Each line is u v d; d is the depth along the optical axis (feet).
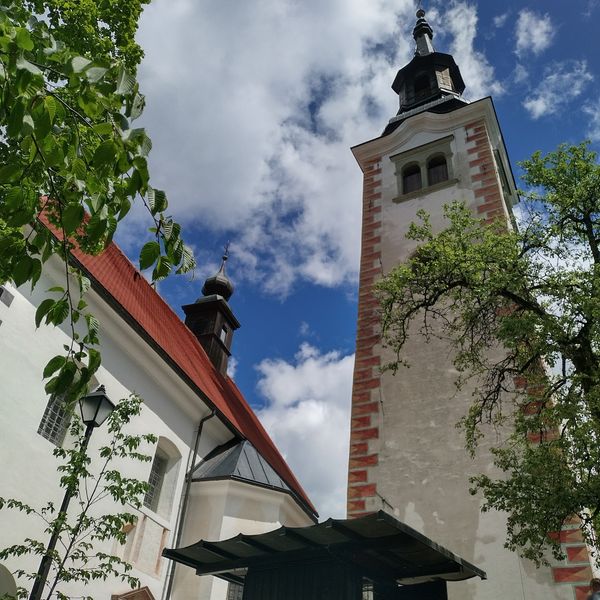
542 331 31.09
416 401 47.67
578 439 27.22
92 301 46.83
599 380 28.35
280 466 80.84
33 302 41.45
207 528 53.06
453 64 88.12
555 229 34.73
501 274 34.47
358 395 50.21
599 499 26.71
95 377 46.47
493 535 39.06
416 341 51.19
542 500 28.19
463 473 42.55
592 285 30.66
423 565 29.07
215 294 92.38
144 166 11.85
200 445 59.82
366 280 58.34
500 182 65.92
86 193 12.61
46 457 39.45
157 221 13.34
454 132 68.80
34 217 13.53
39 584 27.30
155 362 53.31
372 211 65.36
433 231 58.85
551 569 36.47
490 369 42.09
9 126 10.29
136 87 12.00
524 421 31.48
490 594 36.99
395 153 70.79
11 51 10.63
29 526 36.83
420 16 96.48
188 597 48.73
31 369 39.83
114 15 33.96
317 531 25.54
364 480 45.29
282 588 27.66
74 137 12.28
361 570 27.58
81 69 10.99
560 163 37.27
